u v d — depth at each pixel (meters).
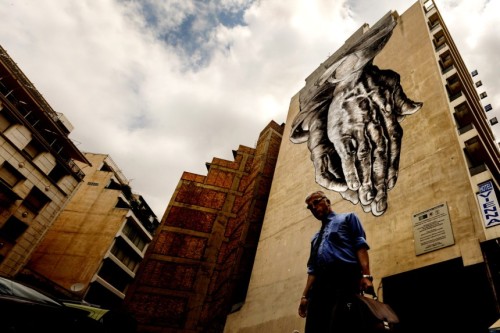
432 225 8.45
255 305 13.15
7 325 3.81
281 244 14.31
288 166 18.38
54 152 24.45
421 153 10.44
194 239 23.53
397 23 17.59
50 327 4.52
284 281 12.45
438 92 11.62
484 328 6.94
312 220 13.46
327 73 21.25
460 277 7.54
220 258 22.64
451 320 7.58
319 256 3.06
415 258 8.31
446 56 13.19
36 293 4.71
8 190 20.98
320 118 18.08
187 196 25.95
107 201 35.91
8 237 21.45
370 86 15.55
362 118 14.45
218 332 15.93
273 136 25.78
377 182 11.36
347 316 2.56
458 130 9.93
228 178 27.25
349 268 2.84
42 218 23.80
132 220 35.28
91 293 29.88
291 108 23.20
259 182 22.50
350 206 11.80
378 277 8.92
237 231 21.14
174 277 21.45
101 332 5.66
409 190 9.91
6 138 20.84
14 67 21.61
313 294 2.96
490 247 7.11
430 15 15.95
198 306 19.98
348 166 13.45
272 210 17.02
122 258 34.62
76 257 31.08
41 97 23.53
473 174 8.45
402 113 12.45
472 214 7.77
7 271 21.45
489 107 15.79
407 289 8.53
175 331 18.77
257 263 15.04
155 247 22.83
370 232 10.19
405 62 14.59
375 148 12.56
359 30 21.61
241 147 29.50
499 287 6.80
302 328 10.13
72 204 35.50
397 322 2.43
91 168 39.38
